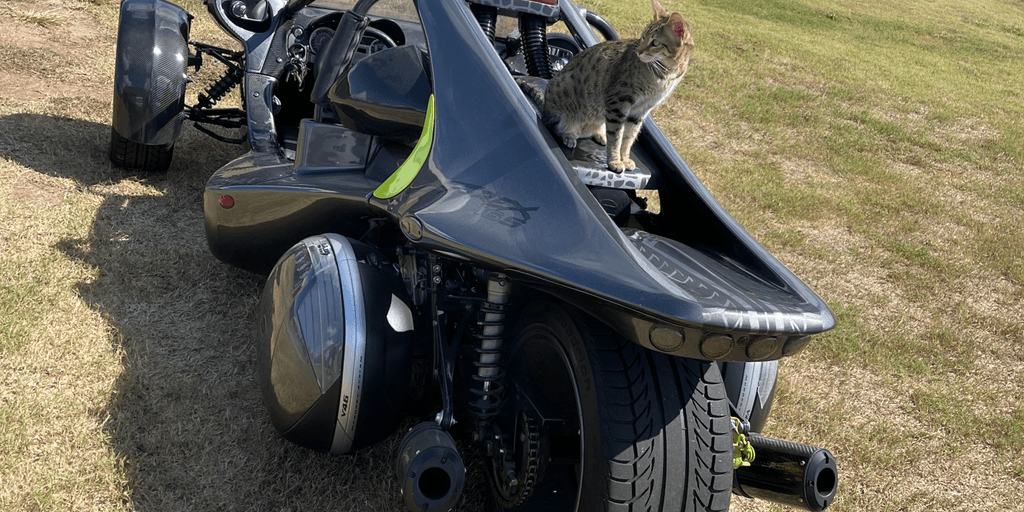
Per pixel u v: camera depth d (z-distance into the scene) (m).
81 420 2.62
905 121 10.51
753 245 2.22
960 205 7.52
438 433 2.10
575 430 2.26
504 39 4.19
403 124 2.66
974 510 3.21
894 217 6.78
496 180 2.18
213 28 7.64
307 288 2.36
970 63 17.66
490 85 2.37
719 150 7.87
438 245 2.09
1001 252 6.29
